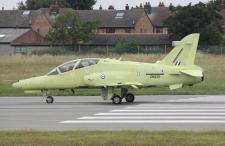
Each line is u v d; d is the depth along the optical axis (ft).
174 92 330.13
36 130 175.11
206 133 163.43
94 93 328.29
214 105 256.11
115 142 147.43
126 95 274.77
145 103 269.85
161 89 350.02
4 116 219.82
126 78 272.10
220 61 570.87
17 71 508.12
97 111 234.99
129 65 274.16
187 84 275.39
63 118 211.82
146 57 591.37
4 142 148.97
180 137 155.22
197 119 205.05
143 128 181.68
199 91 335.67
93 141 149.18
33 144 145.69
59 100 292.61
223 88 351.25
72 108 248.73
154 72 273.13
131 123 195.62
